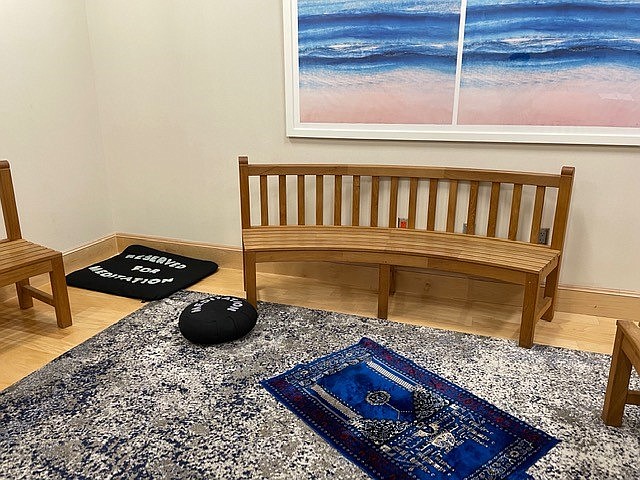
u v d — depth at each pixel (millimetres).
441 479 1597
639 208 2508
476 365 2223
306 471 1637
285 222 2979
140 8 3119
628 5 2268
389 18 2623
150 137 3361
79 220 3350
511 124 2580
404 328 2562
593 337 2479
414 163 2812
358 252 2570
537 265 2314
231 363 2240
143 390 2051
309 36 2787
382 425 1842
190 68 3123
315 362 2246
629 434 1799
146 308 2779
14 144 2867
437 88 2646
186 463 1671
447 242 2623
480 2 2463
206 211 3377
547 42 2416
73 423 1858
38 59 2953
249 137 3119
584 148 2506
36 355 2324
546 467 1648
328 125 2904
